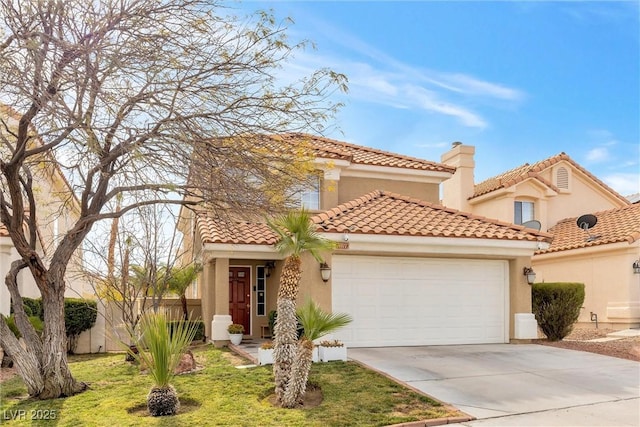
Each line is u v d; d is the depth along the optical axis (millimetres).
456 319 16469
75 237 11148
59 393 10609
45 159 11812
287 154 11625
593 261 22875
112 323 17219
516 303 16922
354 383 10758
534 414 9117
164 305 21016
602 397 10203
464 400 9859
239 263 20562
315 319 9836
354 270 15641
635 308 21031
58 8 9648
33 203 11125
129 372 13141
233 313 20359
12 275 10836
